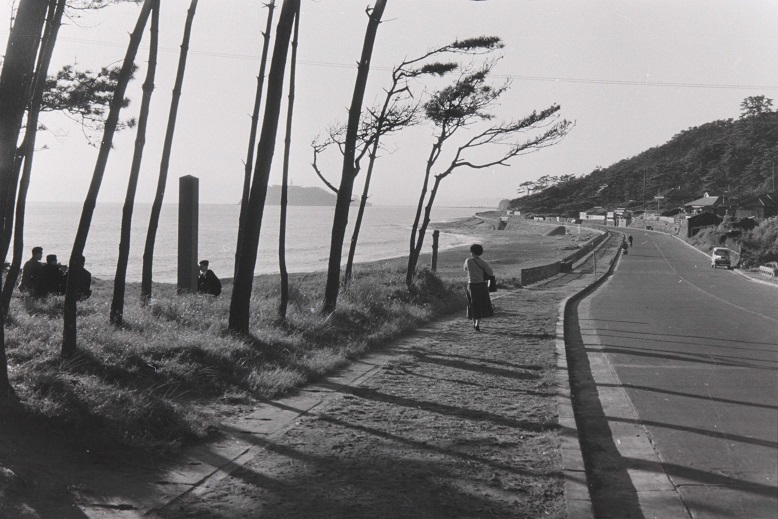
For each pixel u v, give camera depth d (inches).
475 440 254.4
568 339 553.3
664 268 2228.1
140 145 438.6
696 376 390.0
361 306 621.0
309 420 278.7
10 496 173.6
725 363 433.7
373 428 269.4
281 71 446.9
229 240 4141.2
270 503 188.4
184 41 555.8
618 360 451.2
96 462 210.5
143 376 313.0
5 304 430.3
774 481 214.4
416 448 243.8
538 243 4136.3
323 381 362.9
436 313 715.4
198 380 326.0
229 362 362.9
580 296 1094.4
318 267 2393.0
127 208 429.7
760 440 258.5
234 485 202.4
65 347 311.6
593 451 251.0
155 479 203.6
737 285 1499.8
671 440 262.2
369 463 225.3
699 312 804.0
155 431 242.8
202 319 487.8
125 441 225.9
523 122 895.7
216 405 296.7
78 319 426.6
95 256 2741.1
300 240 4453.7
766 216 4471.0
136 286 929.5
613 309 847.1
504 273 1750.7
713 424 283.3
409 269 834.2
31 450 205.3
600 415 304.2
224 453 232.7
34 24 245.0
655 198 7101.4
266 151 436.8
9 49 244.2
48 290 571.8
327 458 229.8
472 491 201.6
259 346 415.5
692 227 4003.4
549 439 255.4
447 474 216.1
